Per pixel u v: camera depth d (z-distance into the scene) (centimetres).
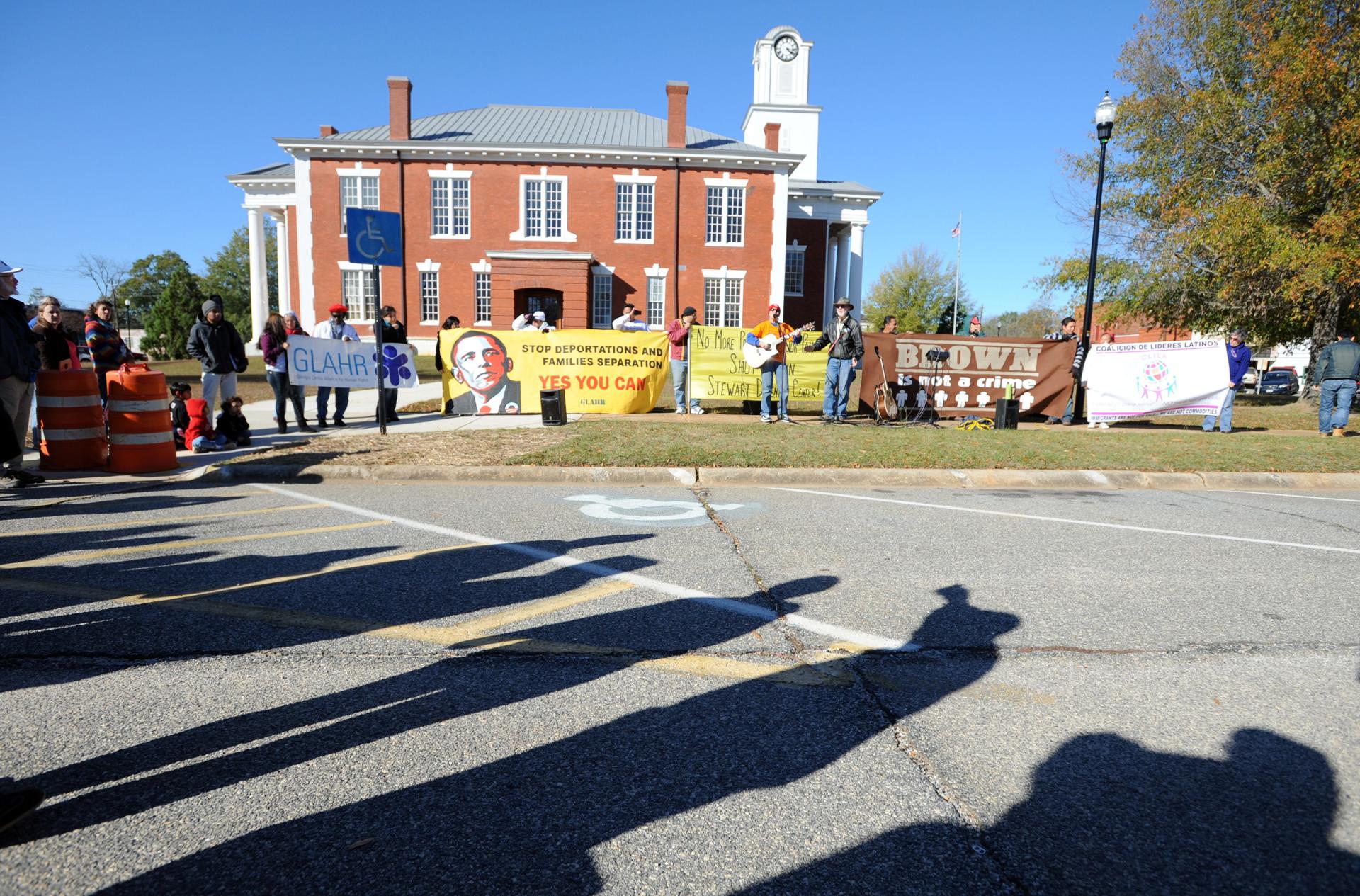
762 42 4262
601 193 3120
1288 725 282
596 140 3288
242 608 393
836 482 810
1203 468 870
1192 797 235
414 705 290
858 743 265
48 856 202
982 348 1306
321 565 475
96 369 945
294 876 195
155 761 249
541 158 3067
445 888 191
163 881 193
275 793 232
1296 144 1872
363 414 1304
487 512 638
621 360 1316
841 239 4184
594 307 3177
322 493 723
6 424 530
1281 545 554
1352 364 1155
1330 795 237
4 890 189
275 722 276
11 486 729
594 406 1316
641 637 359
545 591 426
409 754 255
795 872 199
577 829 216
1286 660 341
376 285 989
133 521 593
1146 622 387
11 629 362
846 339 1191
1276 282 1958
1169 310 2341
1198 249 2070
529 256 2984
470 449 891
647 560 491
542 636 359
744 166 3155
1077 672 325
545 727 274
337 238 3044
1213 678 321
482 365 1295
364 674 317
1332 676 324
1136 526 611
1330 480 857
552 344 1305
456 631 364
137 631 360
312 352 1091
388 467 802
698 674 320
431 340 3102
